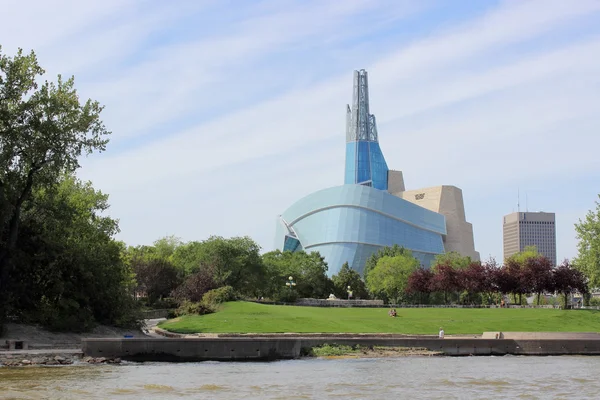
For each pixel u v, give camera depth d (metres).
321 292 168.25
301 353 60.41
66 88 62.56
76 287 65.81
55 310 63.34
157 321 92.94
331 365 53.22
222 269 131.50
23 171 62.00
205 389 37.47
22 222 64.62
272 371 47.75
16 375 41.94
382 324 82.56
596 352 70.19
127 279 91.81
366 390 38.31
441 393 37.59
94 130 62.91
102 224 84.56
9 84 58.41
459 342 67.56
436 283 145.75
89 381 39.59
